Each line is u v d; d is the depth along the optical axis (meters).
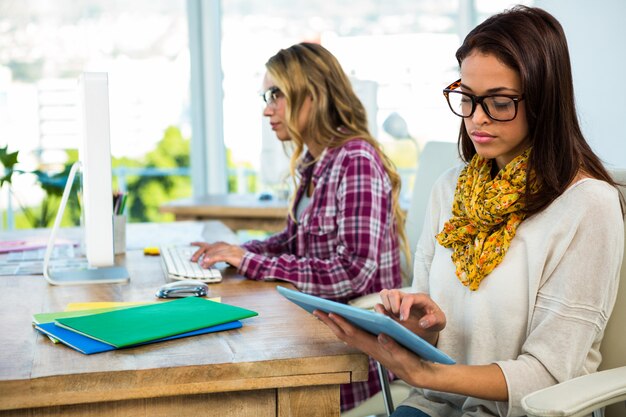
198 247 2.12
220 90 4.63
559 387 1.14
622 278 1.36
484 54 1.26
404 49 4.51
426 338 1.41
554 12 3.53
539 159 1.28
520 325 1.32
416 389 1.54
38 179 3.30
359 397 1.88
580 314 1.24
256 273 1.82
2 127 4.38
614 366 1.36
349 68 4.55
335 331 1.20
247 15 4.59
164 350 1.20
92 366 1.12
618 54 3.22
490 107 1.27
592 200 1.26
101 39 4.47
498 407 1.30
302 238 2.05
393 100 4.51
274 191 3.79
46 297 1.64
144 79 4.57
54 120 4.44
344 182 1.95
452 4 4.50
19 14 4.35
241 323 1.36
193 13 4.55
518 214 1.34
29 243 2.38
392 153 4.51
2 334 1.32
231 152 4.68
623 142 3.23
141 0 4.50
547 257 1.29
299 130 2.10
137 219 4.68
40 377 1.08
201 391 1.13
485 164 1.41
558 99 1.26
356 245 1.88
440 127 4.52
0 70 4.36
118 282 1.79
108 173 1.67
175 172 4.68
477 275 1.36
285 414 1.18
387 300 1.35
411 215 2.40
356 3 4.52
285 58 2.09
